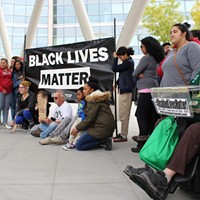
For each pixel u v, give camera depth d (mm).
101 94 4492
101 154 4207
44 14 25312
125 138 5215
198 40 3359
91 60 5574
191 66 2719
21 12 25000
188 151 2158
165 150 2248
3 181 2965
